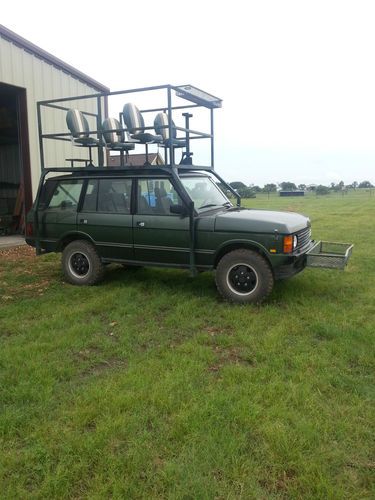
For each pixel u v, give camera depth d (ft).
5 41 33.55
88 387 11.57
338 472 8.41
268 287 18.26
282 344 14.40
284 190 178.40
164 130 22.40
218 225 18.95
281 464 8.52
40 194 23.62
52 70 38.11
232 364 13.04
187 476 8.21
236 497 7.80
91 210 22.12
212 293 20.47
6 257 30.76
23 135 36.73
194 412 10.14
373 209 78.79
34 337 15.24
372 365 12.78
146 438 9.31
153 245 20.47
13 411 10.39
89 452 8.86
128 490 7.92
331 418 10.05
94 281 22.17
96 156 44.01
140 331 15.94
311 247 20.25
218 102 24.90
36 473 8.41
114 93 21.63
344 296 19.85
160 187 20.42
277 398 10.85
